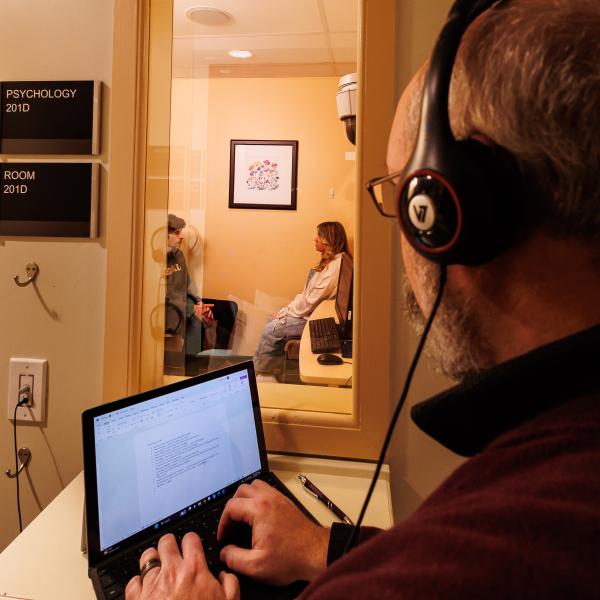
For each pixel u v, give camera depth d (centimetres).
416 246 32
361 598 22
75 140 95
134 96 91
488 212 28
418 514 27
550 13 28
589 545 20
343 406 98
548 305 29
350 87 107
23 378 99
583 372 25
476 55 30
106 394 94
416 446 91
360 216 88
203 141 134
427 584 21
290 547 62
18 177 96
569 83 26
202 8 171
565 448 24
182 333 111
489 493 24
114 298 94
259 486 73
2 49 97
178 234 112
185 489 73
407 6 86
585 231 27
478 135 30
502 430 29
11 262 98
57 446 99
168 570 56
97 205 95
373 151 86
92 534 62
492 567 21
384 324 89
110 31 94
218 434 80
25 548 70
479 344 32
